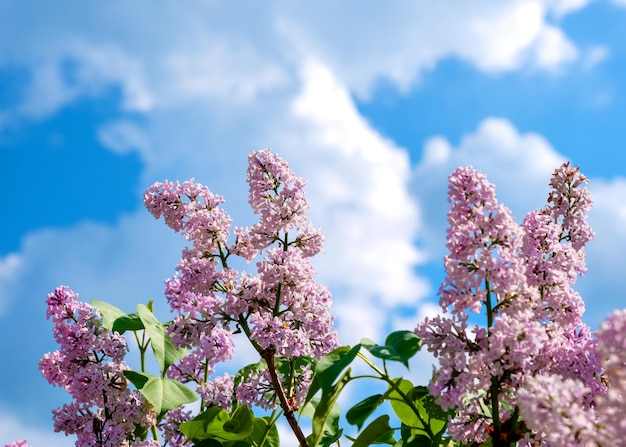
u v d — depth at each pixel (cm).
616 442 60
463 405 73
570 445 62
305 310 87
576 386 64
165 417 92
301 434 84
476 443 76
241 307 86
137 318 95
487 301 73
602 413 61
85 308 91
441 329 72
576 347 72
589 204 86
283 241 89
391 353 73
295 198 87
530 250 78
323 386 74
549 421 62
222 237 88
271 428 91
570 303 76
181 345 86
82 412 90
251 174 88
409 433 83
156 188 89
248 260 90
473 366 70
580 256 85
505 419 74
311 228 89
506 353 70
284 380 94
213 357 87
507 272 71
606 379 71
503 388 73
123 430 90
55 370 92
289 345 85
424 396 81
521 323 70
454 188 72
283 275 85
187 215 89
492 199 72
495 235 71
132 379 89
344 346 80
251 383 89
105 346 90
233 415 87
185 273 87
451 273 72
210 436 89
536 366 72
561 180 87
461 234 72
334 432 94
